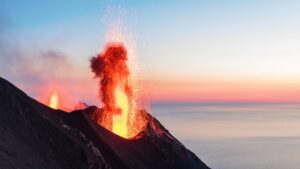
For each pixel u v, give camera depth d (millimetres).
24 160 60844
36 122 74000
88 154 74562
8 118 70312
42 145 69750
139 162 87188
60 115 87375
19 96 76688
